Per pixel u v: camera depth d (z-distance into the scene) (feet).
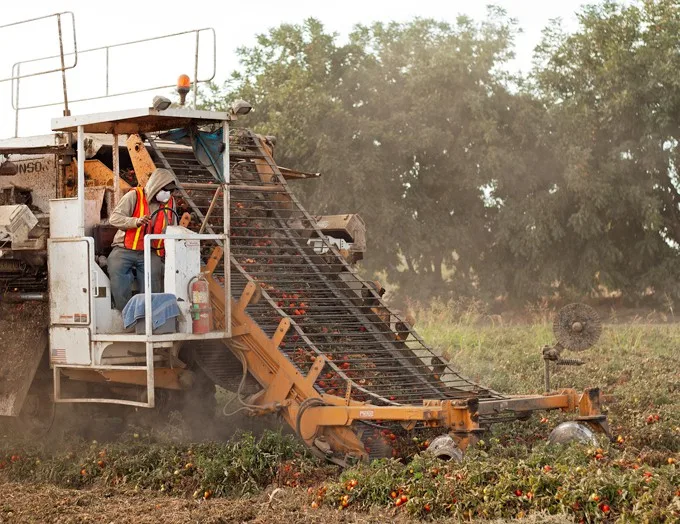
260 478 28.50
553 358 34.19
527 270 104.83
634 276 104.17
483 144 103.60
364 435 30.96
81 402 35.04
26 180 39.01
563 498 22.76
